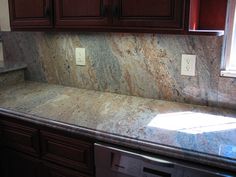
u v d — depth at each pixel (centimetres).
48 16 149
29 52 205
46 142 138
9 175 162
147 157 107
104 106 151
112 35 166
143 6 123
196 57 145
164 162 104
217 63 141
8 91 184
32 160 147
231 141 107
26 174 154
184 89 154
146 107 149
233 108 144
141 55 160
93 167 125
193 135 112
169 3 117
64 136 131
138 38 158
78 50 182
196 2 129
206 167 98
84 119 132
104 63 175
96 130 119
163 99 161
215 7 138
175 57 151
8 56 217
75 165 131
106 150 117
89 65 181
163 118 132
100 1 132
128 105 153
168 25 120
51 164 140
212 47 140
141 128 120
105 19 133
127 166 113
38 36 196
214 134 114
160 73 158
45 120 133
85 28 141
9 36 210
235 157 94
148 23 124
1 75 191
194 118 132
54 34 188
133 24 127
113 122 127
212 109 145
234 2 134
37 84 202
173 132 116
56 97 169
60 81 198
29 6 155
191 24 122
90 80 184
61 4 144
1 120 153
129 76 168
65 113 140
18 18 162
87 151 125
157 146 105
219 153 97
